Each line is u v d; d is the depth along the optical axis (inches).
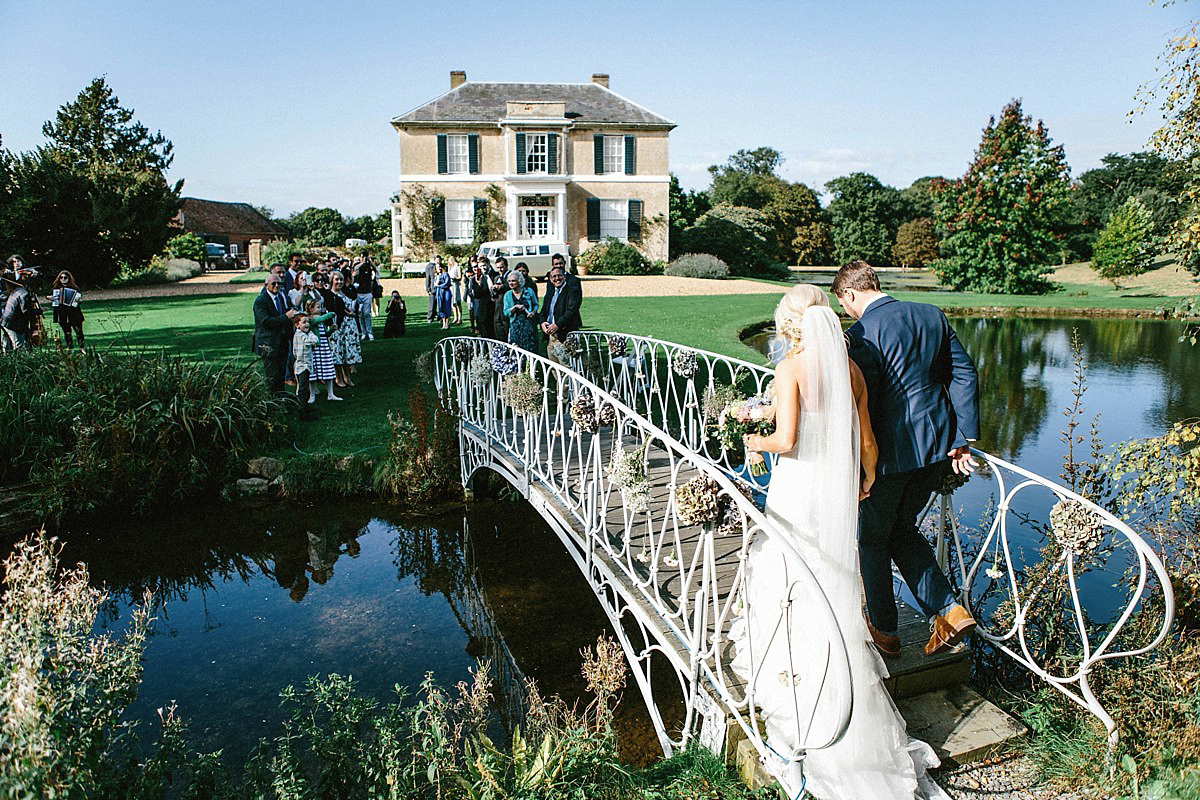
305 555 280.5
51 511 301.6
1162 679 125.3
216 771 146.0
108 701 116.3
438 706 146.6
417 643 218.5
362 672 203.3
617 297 956.6
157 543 290.8
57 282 514.9
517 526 303.9
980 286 1305.4
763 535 128.0
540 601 241.6
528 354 264.4
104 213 1003.3
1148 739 114.3
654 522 205.0
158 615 237.3
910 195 2755.9
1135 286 1384.1
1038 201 1246.3
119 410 328.2
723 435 148.8
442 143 1264.8
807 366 115.8
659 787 123.3
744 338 689.0
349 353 447.5
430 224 1277.1
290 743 158.2
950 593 133.0
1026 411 442.6
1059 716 127.4
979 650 152.9
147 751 167.2
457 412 353.1
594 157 1321.4
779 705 119.8
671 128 1337.4
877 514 128.2
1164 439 161.0
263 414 352.5
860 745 111.3
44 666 109.7
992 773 117.8
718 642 128.3
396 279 1170.6
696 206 1850.4
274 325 368.8
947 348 127.7
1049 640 145.9
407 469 325.7
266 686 196.7
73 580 126.4
